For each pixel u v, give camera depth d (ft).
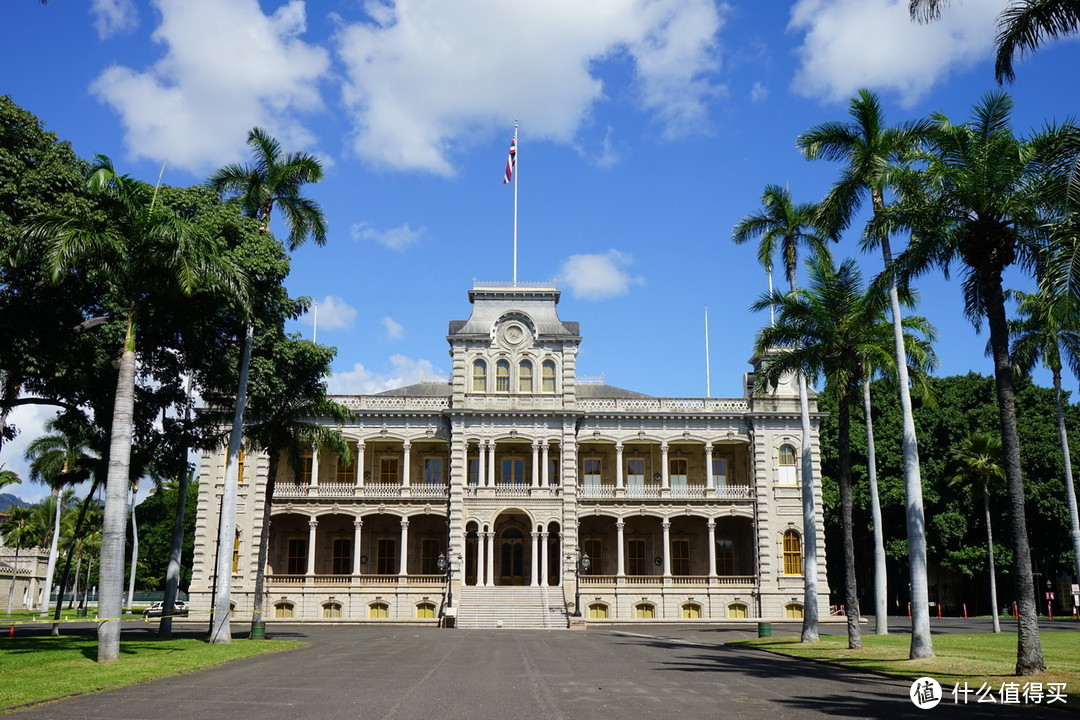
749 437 223.92
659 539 228.22
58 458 241.14
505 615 196.24
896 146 106.32
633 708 59.88
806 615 126.62
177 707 59.31
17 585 302.45
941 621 201.57
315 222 135.23
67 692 65.46
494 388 221.05
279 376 132.46
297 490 215.92
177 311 108.99
